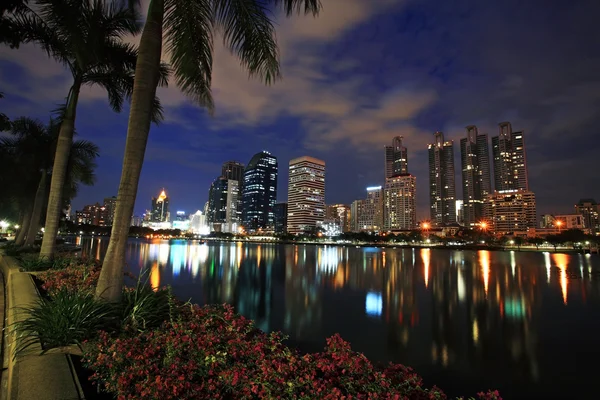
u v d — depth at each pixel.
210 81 8.59
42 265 12.70
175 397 3.44
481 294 29.50
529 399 10.49
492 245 170.75
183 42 7.93
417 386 4.21
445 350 14.70
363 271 50.41
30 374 3.97
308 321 19.45
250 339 5.50
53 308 5.52
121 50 13.41
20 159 24.83
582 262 73.25
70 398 3.47
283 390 3.71
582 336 16.81
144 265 50.88
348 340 15.94
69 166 21.75
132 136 6.93
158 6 7.31
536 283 37.16
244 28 7.56
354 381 4.15
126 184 6.86
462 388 11.16
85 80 14.11
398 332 17.34
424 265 63.00
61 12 10.34
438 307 23.75
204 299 25.69
